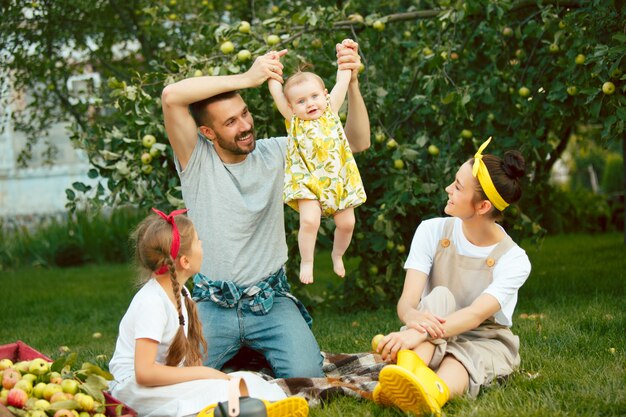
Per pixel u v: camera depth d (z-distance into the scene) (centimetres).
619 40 416
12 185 1543
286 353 330
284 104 328
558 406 285
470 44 524
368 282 567
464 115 489
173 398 281
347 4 514
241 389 288
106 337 550
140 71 805
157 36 742
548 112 505
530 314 509
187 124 331
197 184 341
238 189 340
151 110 491
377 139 507
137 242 292
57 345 523
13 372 274
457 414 279
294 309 343
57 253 1109
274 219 342
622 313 470
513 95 517
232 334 334
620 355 360
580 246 1003
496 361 315
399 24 630
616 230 1266
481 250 320
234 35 488
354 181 326
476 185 307
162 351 292
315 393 308
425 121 560
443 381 286
